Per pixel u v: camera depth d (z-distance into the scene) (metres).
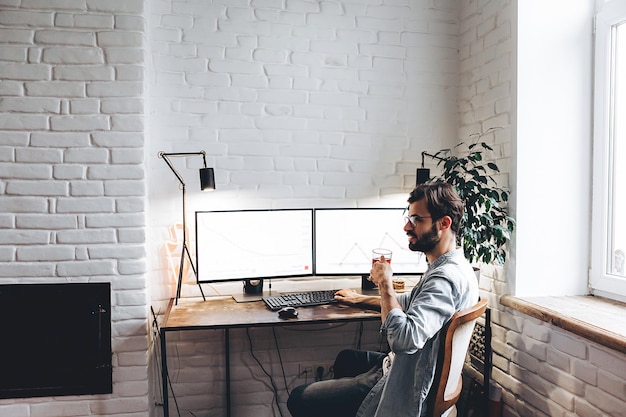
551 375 2.19
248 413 2.78
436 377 1.67
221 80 2.70
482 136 2.74
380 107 2.88
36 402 2.38
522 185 2.43
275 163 2.77
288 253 2.58
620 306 2.24
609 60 2.36
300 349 2.82
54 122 2.33
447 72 2.96
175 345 2.70
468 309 1.63
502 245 2.55
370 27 2.86
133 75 2.37
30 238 2.34
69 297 2.38
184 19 2.66
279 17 2.76
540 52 2.44
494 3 2.62
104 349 2.40
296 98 2.78
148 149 2.59
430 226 1.72
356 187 2.86
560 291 2.47
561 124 2.45
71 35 2.33
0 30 2.29
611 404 1.86
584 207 2.48
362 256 2.65
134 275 2.40
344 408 1.84
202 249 2.47
